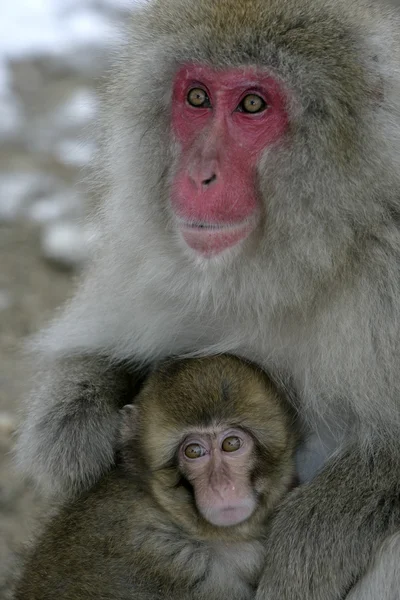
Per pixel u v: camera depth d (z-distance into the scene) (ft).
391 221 30.96
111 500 31.91
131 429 31.96
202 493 30.42
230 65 30.78
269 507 31.37
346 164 30.42
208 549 31.04
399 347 31.01
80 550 31.37
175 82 31.96
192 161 31.22
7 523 41.83
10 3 105.70
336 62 30.66
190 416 30.45
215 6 31.58
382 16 33.14
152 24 33.22
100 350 36.94
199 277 32.07
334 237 30.63
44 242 67.05
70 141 83.30
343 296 31.09
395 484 31.04
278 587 30.86
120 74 34.60
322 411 32.58
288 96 30.58
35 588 31.58
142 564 30.83
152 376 32.89
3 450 46.29
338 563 30.55
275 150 30.71
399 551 29.60
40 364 40.14
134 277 34.42
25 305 60.29
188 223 30.99
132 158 32.99
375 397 31.32
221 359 31.65
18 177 77.20
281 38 30.60
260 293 31.58
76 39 100.01
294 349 32.48
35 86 93.04
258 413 30.68
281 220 30.83
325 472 31.60
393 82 31.48
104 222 35.58
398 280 30.91
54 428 35.24
